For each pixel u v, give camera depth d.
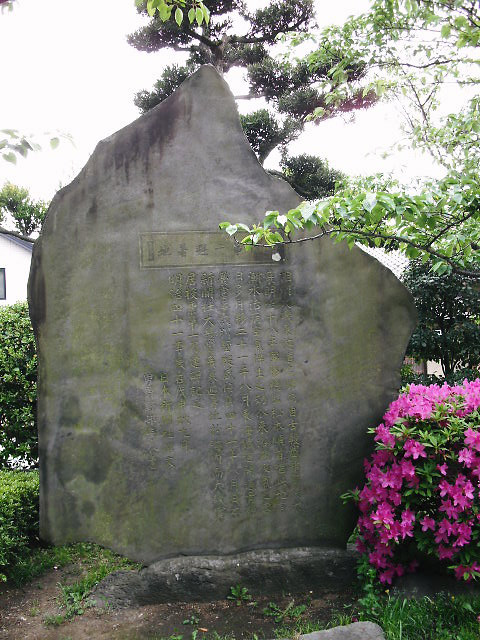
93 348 3.15
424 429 2.84
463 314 6.13
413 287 6.05
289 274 3.27
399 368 3.32
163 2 2.92
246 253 3.24
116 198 3.17
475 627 2.48
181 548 3.17
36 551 3.55
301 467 3.27
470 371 5.99
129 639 2.70
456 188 2.47
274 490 3.25
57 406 3.13
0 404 4.04
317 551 3.22
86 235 3.15
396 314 3.32
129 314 3.16
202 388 3.21
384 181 4.52
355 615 2.79
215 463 3.21
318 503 3.27
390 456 2.94
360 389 3.30
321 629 2.68
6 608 2.98
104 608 2.98
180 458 3.19
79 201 3.15
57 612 2.93
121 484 3.15
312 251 3.28
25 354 4.06
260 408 3.25
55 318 3.13
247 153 3.25
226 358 3.23
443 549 2.70
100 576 3.23
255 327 3.25
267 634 2.72
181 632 2.77
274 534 3.24
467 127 3.62
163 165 3.19
